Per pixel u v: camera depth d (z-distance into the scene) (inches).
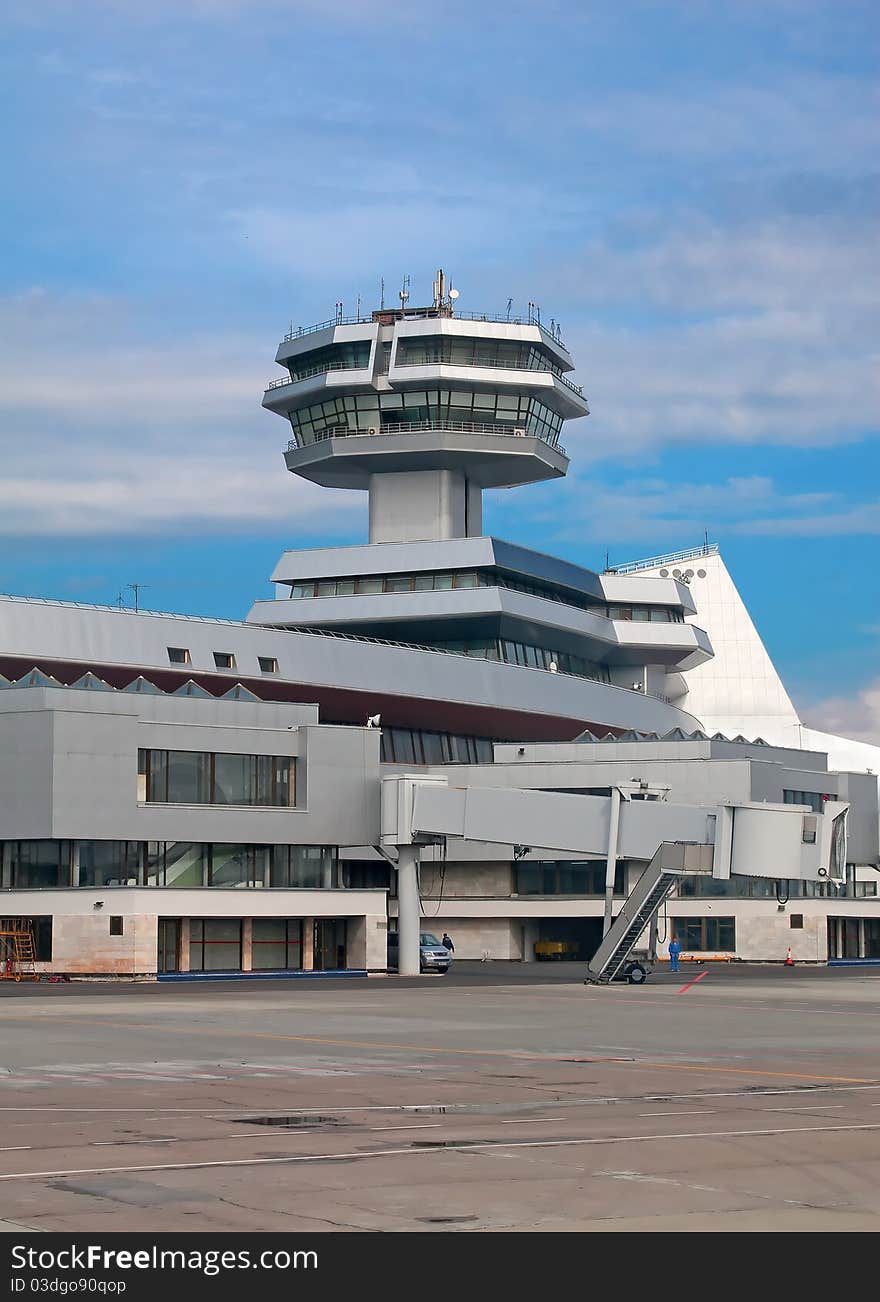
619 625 4975.4
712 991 2203.5
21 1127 784.9
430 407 4436.5
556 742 4023.1
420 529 4537.4
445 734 4128.9
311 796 2859.3
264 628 3750.0
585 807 2630.4
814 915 3356.3
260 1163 671.8
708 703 5959.6
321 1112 847.7
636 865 3484.3
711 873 2474.2
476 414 4456.2
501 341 4431.6
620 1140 742.5
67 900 2561.5
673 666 5167.3
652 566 6082.7
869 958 3553.2
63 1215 562.3
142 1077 1030.4
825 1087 982.4
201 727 2755.9
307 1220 557.9
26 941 2593.5
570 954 3599.9
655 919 2490.2
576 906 3528.5
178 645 3560.5
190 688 2987.2
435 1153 701.3
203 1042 1309.1
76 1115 832.3
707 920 3417.8
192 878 2719.0
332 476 4672.7
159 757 2709.2
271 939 2726.4
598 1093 943.7
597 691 4571.9
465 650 4453.7
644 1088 971.9
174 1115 832.9
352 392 4483.3
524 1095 931.3
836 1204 591.8
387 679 3932.1
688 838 2509.8
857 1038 1376.7
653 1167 666.2
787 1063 1145.4
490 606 4315.9
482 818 2736.2
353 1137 750.5
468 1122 807.1
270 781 2837.1
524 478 4690.0
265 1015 1652.3
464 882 3636.8
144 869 2669.8
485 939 3614.7
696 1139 748.0
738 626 5994.1
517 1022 1568.7
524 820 2691.9
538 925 3624.5
